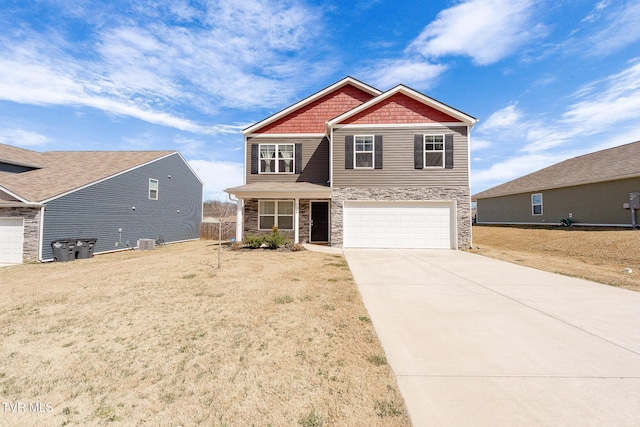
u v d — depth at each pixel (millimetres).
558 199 19219
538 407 2422
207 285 6480
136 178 17391
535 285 6543
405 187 13164
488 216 26891
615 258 10695
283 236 13070
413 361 3203
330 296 5648
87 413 2430
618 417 2291
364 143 13406
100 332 4070
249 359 3293
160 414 2408
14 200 12133
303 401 2551
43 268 9953
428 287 6348
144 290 6121
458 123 13156
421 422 2252
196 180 23906
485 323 4281
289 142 15000
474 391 2652
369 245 13172
